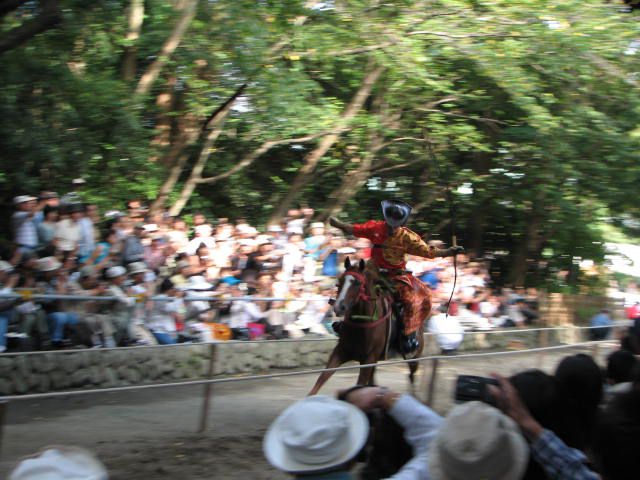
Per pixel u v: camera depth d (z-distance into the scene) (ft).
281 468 8.27
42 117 36.14
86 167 37.58
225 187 51.26
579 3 44.70
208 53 39.42
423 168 55.62
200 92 40.81
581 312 50.08
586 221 55.62
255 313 32.76
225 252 34.50
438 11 43.91
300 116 42.19
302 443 8.20
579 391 11.00
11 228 30.48
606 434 8.45
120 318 27.30
